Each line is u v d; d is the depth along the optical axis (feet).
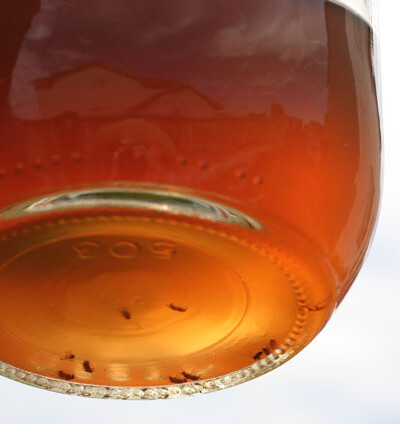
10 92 0.53
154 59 0.53
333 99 0.57
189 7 0.54
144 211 0.53
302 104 0.55
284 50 0.55
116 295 0.60
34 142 0.53
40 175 0.53
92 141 0.52
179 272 0.58
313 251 0.57
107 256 0.57
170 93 0.53
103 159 0.52
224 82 0.54
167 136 0.53
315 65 0.56
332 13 0.58
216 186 0.53
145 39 0.53
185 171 0.53
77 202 0.53
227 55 0.54
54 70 0.53
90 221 0.54
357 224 0.59
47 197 0.53
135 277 0.59
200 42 0.54
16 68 0.53
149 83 0.53
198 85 0.53
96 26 0.53
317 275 0.58
